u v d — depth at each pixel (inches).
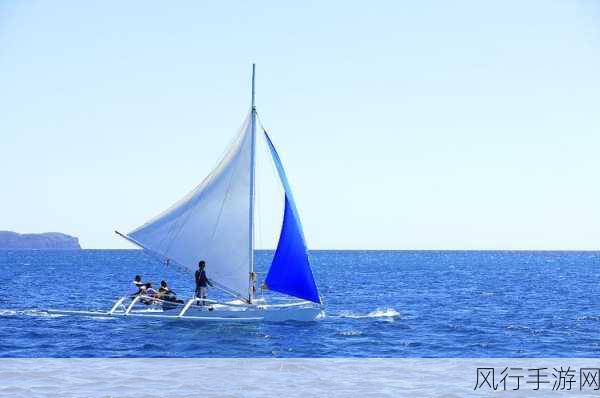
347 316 5403.5
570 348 3966.5
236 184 4626.0
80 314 4795.8
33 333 4249.5
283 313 4682.6
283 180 4601.4
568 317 5625.0
